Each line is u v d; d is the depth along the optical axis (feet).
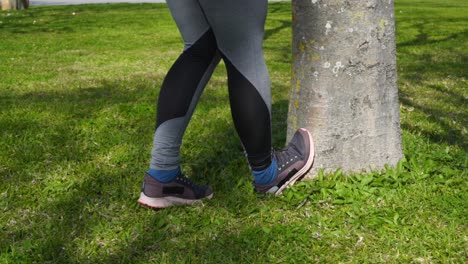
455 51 30.32
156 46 34.73
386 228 8.00
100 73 23.76
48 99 17.63
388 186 9.27
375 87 9.48
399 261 7.23
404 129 13.42
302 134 8.98
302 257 7.31
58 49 33.42
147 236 8.00
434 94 18.58
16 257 7.48
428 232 7.88
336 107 9.43
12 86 20.44
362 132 9.57
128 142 12.62
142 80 21.49
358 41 9.22
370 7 9.18
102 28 46.11
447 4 75.56
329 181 9.35
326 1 9.12
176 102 7.99
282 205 8.78
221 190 9.46
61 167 10.91
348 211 8.52
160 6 69.87
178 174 8.55
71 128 13.84
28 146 12.23
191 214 8.53
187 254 7.43
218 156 11.25
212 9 7.39
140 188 9.65
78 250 7.70
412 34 39.24
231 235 7.89
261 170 8.57
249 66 7.77
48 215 8.74
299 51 9.62
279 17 55.06
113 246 7.80
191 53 7.93
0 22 50.29
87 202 9.08
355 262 7.22
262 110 7.98
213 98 17.53
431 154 10.78
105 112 15.58
